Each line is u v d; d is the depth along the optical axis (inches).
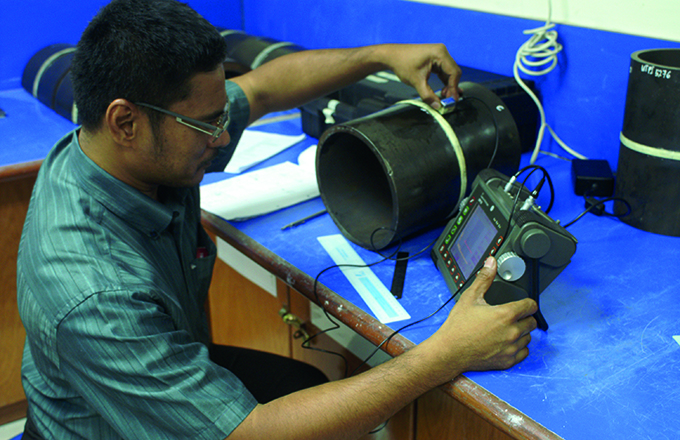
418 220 41.3
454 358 29.5
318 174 45.3
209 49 28.7
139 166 30.7
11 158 57.2
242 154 59.6
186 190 37.4
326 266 40.3
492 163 43.8
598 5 51.3
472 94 45.7
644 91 40.6
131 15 27.3
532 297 33.3
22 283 29.0
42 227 29.5
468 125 43.2
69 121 67.7
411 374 29.1
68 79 68.9
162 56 27.1
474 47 61.9
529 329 31.3
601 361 30.8
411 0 67.1
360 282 38.4
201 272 41.7
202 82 29.0
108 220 30.6
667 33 47.2
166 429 27.9
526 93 56.4
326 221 46.5
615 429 26.4
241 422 27.5
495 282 32.9
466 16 61.5
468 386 29.3
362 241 42.6
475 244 36.2
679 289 36.7
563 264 33.4
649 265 39.4
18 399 67.4
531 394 28.6
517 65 56.6
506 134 44.6
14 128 65.3
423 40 67.1
